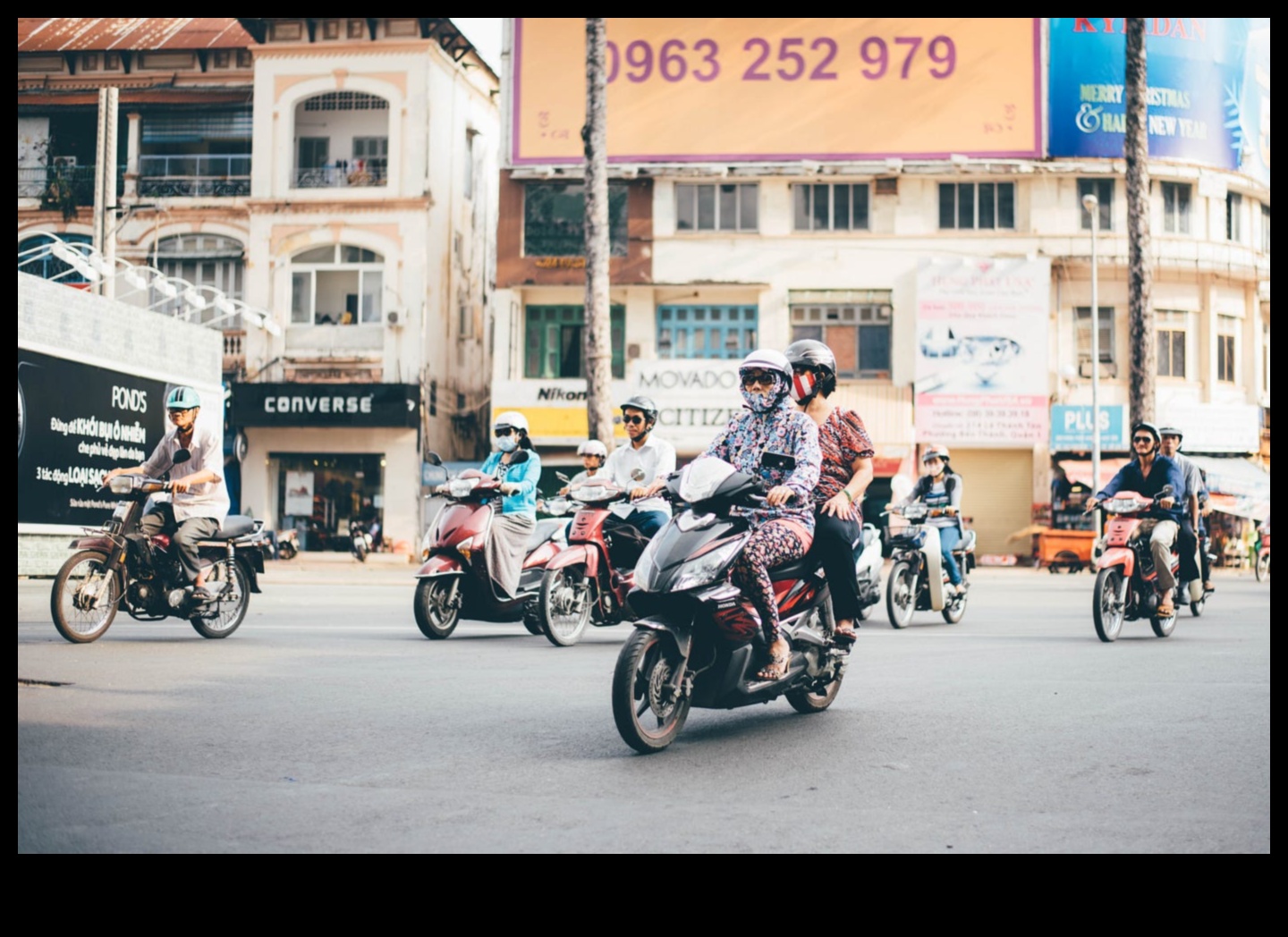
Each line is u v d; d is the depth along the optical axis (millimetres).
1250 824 4156
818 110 32000
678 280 32062
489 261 37656
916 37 31984
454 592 10406
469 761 5082
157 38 33625
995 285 31594
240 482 32125
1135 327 24641
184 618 9578
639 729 5191
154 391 21328
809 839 3932
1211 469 31609
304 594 16812
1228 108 32625
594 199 22578
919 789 4641
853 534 6094
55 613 8891
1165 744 5551
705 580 5312
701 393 31156
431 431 32562
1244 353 33375
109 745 5258
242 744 5352
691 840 3900
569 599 9891
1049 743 5562
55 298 18688
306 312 32219
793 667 5953
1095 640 10578
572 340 32562
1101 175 31859
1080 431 31375
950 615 12609
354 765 4957
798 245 32031
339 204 32062
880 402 31422
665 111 32062
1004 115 31859
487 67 35875
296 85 32438
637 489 9195
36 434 18141
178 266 32938
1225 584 23312
